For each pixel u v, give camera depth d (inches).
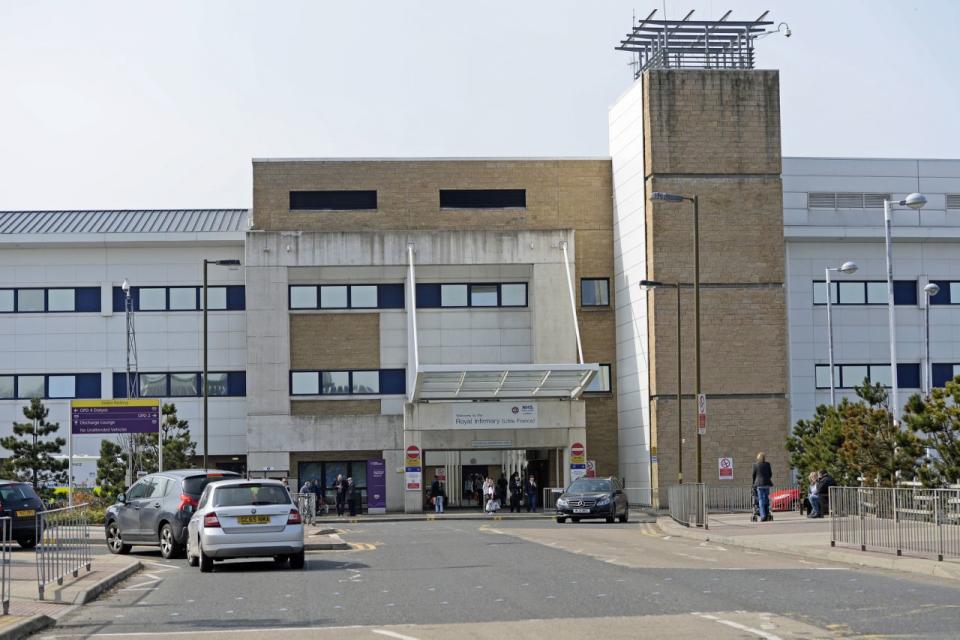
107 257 2380.7
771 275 2175.2
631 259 2284.7
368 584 716.7
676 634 467.5
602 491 1694.1
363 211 2391.7
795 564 815.1
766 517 1387.8
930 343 2384.4
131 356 2367.1
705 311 2159.2
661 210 2155.5
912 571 741.9
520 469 2429.9
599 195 2422.5
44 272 2378.2
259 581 761.0
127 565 876.6
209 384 2368.4
